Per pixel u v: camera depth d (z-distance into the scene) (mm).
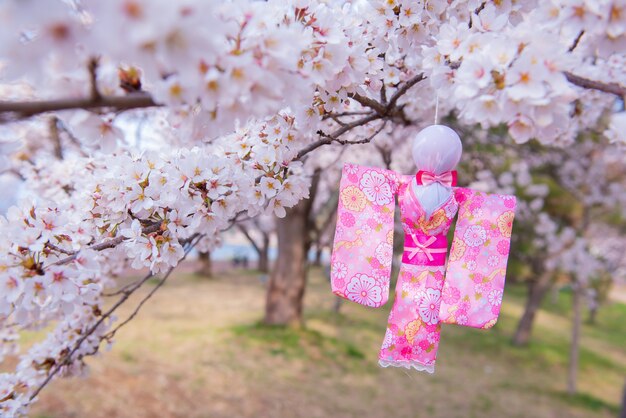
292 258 1981
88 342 463
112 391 1180
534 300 2545
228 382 1397
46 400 1060
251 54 215
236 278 3881
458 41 303
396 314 411
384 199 412
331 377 1600
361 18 374
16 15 169
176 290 2898
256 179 388
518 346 2510
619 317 4008
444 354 2217
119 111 249
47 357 451
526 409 1646
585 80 294
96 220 376
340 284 403
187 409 1183
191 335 1776
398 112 476
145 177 364
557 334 2979
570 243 2047
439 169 394
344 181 413
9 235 307
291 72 235
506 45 264
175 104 207
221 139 415
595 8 260
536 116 268
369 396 1502
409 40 381
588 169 1873
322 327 2207
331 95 351
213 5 193
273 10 277
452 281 408
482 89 271
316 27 303
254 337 1810
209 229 375
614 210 2078
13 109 183
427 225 404
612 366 2475
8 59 180
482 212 416
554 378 2121
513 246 2260
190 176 353
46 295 303
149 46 182
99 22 172
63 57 184
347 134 669
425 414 1437
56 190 561
